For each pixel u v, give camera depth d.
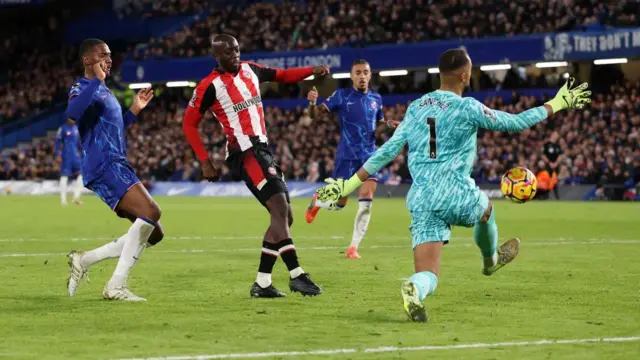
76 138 45.84
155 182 66.25
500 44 58.72
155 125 72.69
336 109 20.33
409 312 10.73
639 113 56.62
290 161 63.53
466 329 10.40
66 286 14.55
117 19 82.69
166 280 15.40
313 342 9.58
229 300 12.90
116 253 13.27
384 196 58.88
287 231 13.41
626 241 24.25
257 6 72.69
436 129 10.95
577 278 15.51
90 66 13.07
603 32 55.47
